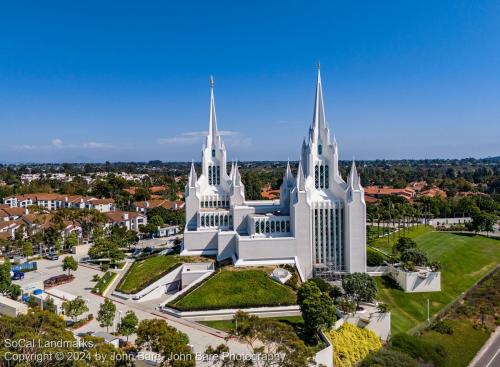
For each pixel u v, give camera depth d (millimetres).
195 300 92875
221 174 142375
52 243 155750
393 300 104875
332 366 70812
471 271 133500
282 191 132125
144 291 105562
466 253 153875
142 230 182875
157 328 56219
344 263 117562
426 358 75938
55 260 145750
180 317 89188
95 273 128625
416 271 111688
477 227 185250
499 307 105938
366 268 117000
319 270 113312
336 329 79875
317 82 122562
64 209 185750
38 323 58031
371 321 85312
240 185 135250
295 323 83500
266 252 113125
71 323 84812
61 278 118062
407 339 79812
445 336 88812
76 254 154750
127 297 103375
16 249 152625
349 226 114750
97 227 175000
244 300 92188
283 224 119250
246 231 127250
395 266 118688
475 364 81125
